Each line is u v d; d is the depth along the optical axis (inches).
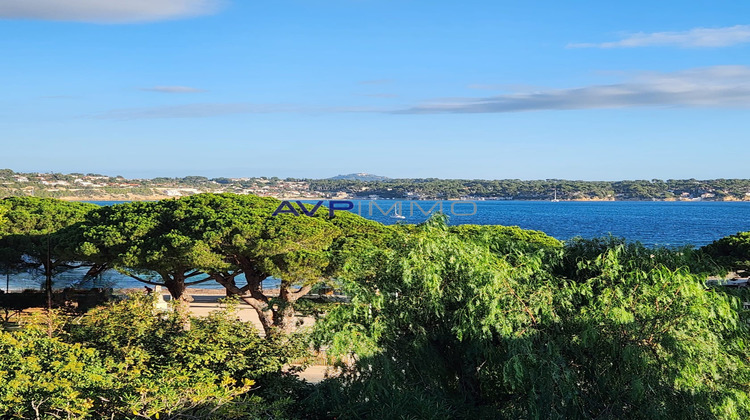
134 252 865.5
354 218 997.2
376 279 539.2
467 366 515.5
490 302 468.1
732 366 449.1
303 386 565.6
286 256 836.6
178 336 560.7
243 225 837.8
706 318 443.5
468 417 492.4
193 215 891.4
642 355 424.5
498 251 566.9
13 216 1270.9
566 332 472.1
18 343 515.2
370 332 495.5
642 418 434.3
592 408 452.1
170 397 425.7
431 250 514.0
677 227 5497.1
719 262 1168.2
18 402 408.5
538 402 438.3
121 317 596.7
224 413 454.3
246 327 596.4
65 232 1051.9
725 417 414.9
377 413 470.0
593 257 538.9
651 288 455.2
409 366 505.7
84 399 426.0
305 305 657.0
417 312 514.6
